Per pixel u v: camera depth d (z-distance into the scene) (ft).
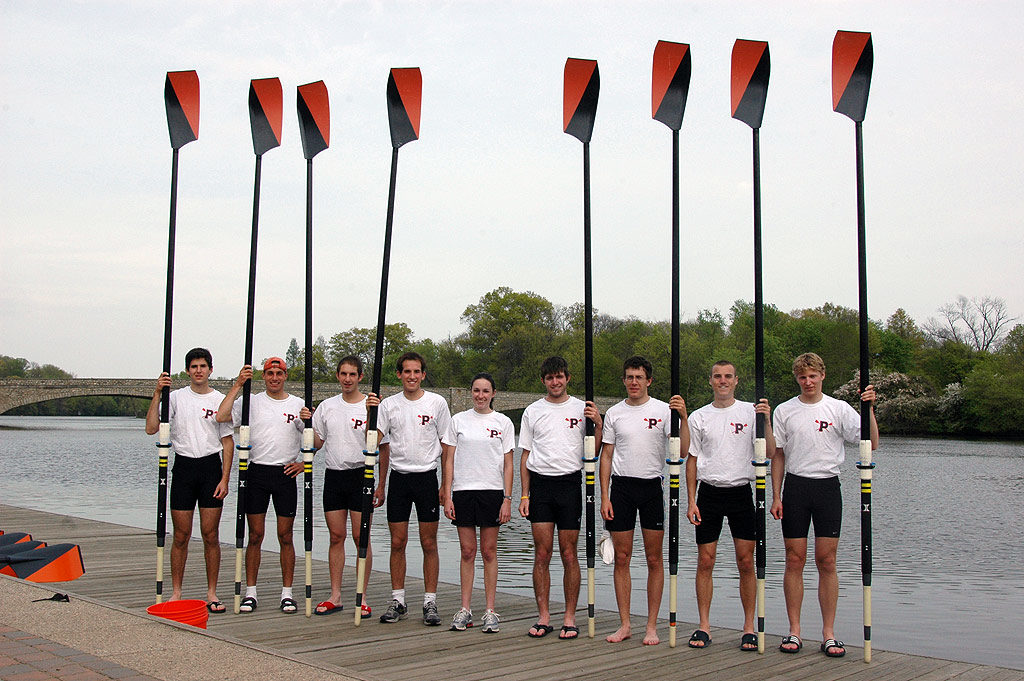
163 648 17.47
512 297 281.74
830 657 19.65
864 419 19.89
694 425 21.22
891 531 62.28
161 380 23.65
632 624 23.50
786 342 228.02
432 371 275.59
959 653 27.55
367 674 16.93
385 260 23.97
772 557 46.50
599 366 215.51
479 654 19.58
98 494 83.61
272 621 22.79
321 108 25.71
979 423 219.00
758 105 22.39
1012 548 53.57
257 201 25.70
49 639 18.08
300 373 310.24
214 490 23.62
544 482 21.58
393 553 23.17
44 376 434.30
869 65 21.66
